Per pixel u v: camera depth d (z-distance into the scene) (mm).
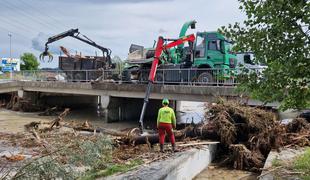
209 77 17969
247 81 5609
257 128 12156
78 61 28188
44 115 26562
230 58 18656
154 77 19406
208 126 12703
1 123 21547
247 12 5066
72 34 27312
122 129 20109
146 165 8836
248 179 10211
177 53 21219
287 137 12000
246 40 5172
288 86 5113
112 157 9492
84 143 7262
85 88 24578
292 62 4723
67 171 6332
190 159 9984
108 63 27016
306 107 5258
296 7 4543
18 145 11742
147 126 21797
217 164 11859
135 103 25906
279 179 7750
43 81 27828
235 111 12594
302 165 8594
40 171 5414
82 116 26641
